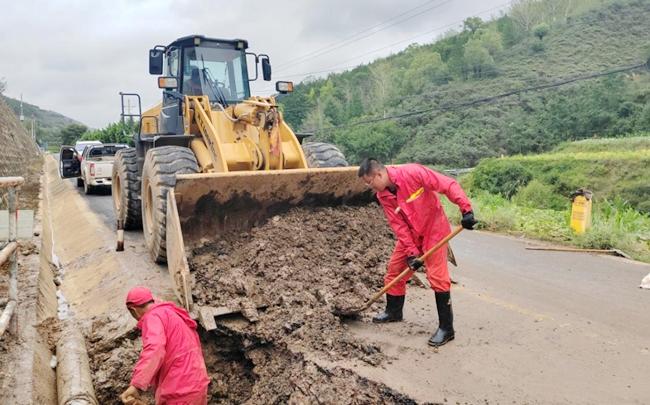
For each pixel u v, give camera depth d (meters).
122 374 4.73
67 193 18.08
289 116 56.78
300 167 6.77
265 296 5.03
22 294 6.00
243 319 4.86
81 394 4.16
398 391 3.77
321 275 5.38
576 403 3.64
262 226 6.05
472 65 54.62
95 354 5.11
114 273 7.20
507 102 46.31
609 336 4.85
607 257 8.70
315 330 4.58
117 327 5.45
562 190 27.11
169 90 7.92
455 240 10.46
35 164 34.59
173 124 7.93
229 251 5.72
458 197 4.24
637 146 33.25
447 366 4.17
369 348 4.34
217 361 4.87
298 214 6.17
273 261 5.44
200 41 7.79
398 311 5.05
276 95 7.94
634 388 3.85
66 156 19.50
